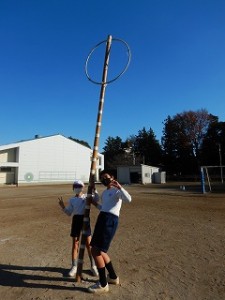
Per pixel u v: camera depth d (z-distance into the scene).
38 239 8.81
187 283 5.35
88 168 62.50
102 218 5.16
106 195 5.29
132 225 10.76
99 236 5.08
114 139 102.12
